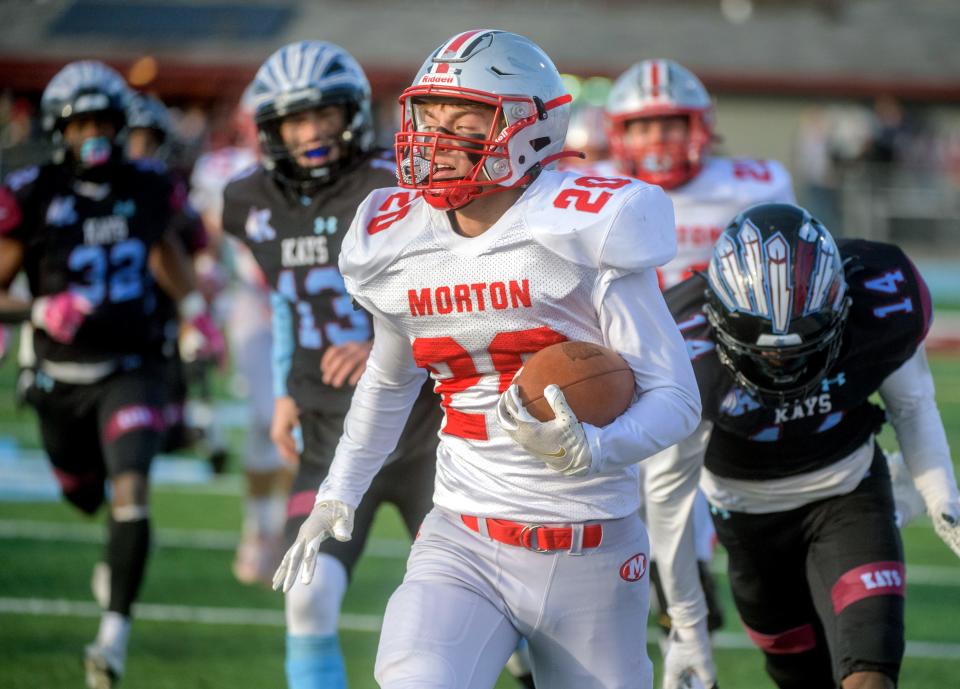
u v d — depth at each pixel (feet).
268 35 329.72
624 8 334.44
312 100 51.29
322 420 52.85
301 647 47.39
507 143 35.14
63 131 65.00
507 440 36.47
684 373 35.53
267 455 76.79
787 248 39.47
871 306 42.42
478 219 35.88
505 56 35.65
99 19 335.67
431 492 51.80
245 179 55.01
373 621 68.90
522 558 36.63
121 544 59.41
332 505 39.37
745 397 42.32
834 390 42.55
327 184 52.90
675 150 65.77
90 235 65.41
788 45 321.52
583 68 311.47
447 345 36.65
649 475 42.96
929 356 174.50
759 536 45.70
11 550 81.41
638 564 37.27
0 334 73.00
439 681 34.96
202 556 81.41
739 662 63.10
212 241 94.48
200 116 275.39
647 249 34.58
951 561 81.61
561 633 36.96
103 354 65.10
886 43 322.96
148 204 66.74
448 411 38.01
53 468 69.00
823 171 270.46
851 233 262.06
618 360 35.19
